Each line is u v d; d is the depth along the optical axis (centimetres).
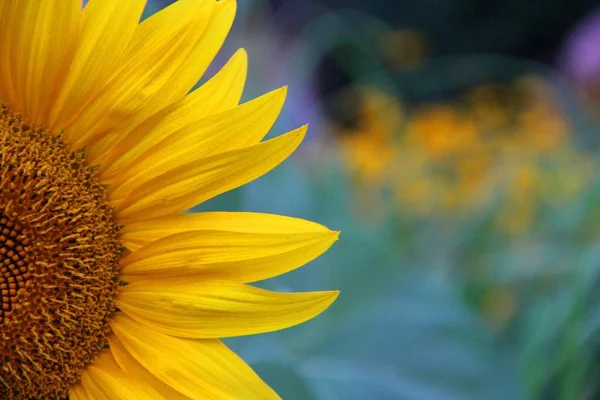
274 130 76
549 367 71
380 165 122
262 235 60
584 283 70
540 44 267
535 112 139
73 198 61
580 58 141
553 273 84
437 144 130
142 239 61
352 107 169
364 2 263
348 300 79
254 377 60
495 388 76
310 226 60
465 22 268
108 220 61
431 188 121
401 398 75
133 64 60
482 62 201
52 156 61
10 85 60
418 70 155
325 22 120
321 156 116
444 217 114
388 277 81
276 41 119
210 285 60
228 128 60
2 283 61
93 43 60
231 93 60
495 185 109
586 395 72
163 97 60
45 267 61
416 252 104
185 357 60
